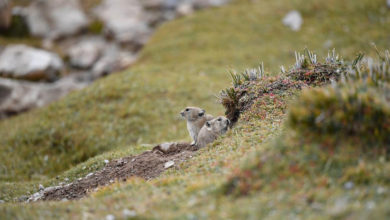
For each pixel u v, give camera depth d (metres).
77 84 47.25
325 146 10.52
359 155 10.12
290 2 58.25
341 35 49.22
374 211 8.27
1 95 42.22
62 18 63.41
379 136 10.19
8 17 59.75
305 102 11.20
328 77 17.52
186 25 56.75
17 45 55.53
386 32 48.53
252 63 44.56
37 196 17.91
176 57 48.41
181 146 18.28
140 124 31.12
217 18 57.47
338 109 10.61
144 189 12.43
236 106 18.28
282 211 9.08
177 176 13.43
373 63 12.40
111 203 11.52
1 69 49.53
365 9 53.78
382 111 10.19
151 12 67.19
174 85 37.47
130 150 21.97
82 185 17.06
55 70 52.47
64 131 30.50
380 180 9.37
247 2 62.94
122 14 65.94
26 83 46.84
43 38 61.62
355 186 9.45
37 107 43.12
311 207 9.06
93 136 29.70
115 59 56.06
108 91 35.78
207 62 45.72
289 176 10.20
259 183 10.24
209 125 16.86
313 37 49.59
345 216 8.42
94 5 68.38
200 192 10.81
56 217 10.72
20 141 29.84
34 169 27.12
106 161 20.22
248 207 9.41
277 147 11.05
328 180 9.78
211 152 15.03
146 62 48.97
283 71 19.20
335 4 55.75
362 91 11.02
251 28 53.56
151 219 9.76
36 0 64.12
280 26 53.16
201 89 36.84
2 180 25.47
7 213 11.24
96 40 62.59
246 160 11.43
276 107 16.77
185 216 9.54
